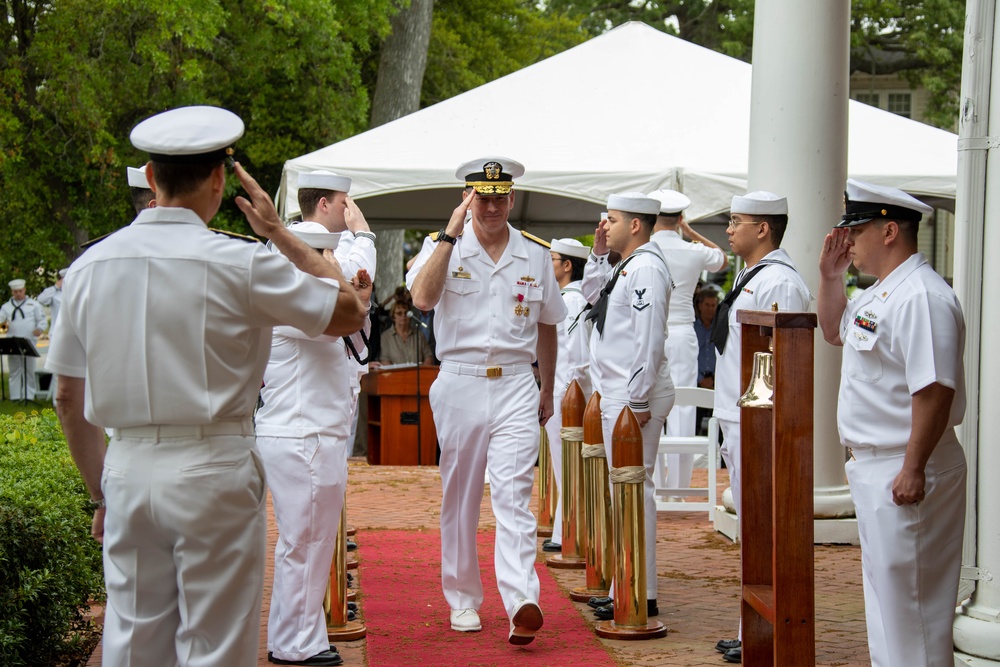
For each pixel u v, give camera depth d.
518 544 5.49
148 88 21.19
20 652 4.92
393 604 6.35
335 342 5.13
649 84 11.16
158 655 3.25
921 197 12.45
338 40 21.25
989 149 4.91
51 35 19.16
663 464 9.80
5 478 5.32
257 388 3.33
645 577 5.68
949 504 3.99
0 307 21.25
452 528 5.77
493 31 28.19
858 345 4.00
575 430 7.27
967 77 4.96
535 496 10.84
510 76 11.39
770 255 5.44
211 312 3.16
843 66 7.79
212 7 18.80
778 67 7.73
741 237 5.52
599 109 10.84
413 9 22.80
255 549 3.27
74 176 21.03
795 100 7.69
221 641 3.21
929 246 34.03
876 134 10.59
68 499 5.31
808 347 3.95
